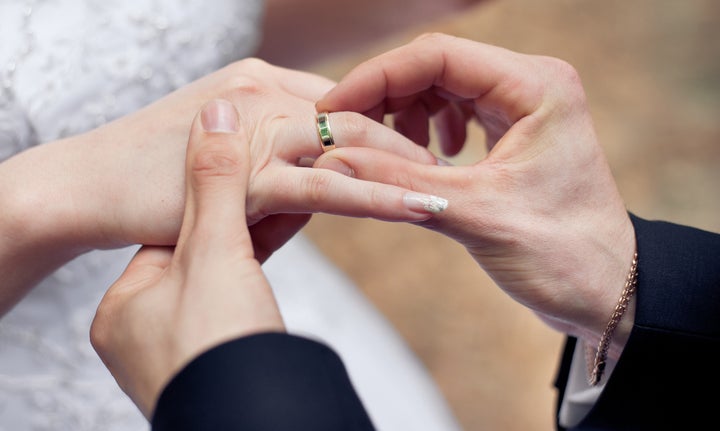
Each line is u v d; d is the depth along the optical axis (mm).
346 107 632
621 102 1653
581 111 599
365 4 853
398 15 865
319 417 471
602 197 606
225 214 546
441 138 708
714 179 1501
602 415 628
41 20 674
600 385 652
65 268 697
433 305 1355
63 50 677
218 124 563
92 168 625
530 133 591
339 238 1453
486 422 1211
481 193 588
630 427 629
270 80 653
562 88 594
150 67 704
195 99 634
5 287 641
